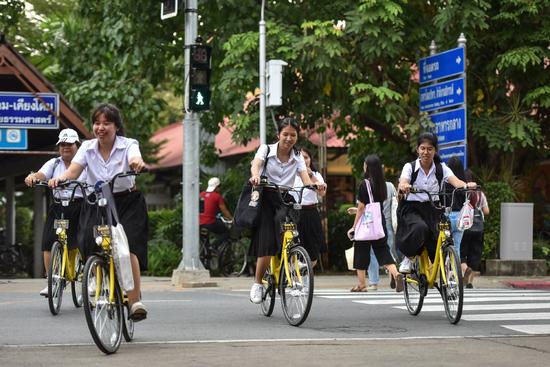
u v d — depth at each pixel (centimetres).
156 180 12275
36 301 3450
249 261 5597
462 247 4184
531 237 5372
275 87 4881
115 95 6331
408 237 2772
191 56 4216
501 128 5566
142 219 2259
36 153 5425
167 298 3631
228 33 5672
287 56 5212
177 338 2438
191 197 4381
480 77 5806
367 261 3750
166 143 11369
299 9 5672
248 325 2709
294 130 2661
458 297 2730
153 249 5781
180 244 6075
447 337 2480
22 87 5881
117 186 2258
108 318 2145
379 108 5600
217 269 5644
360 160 6506
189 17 4297
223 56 5850
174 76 6794
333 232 5972
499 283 4772
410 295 3008
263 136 4981
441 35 5375
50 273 2897
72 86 6512
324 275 5612
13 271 7012
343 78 5384
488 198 5438
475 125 5550
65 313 2994
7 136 5447
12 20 6306
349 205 6438
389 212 4072
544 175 6341
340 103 5491
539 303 3472
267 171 2686
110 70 6612
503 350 2245
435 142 2772
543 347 2302
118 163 2272
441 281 2809
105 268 2158
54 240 2977
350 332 2577
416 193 2791
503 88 5672
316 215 2820
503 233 5362
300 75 5544
